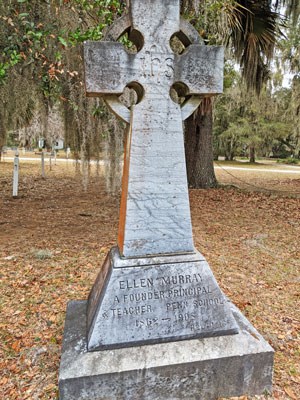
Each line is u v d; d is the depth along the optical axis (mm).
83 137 5586
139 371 1687
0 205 6926
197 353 1777
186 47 1902
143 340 1803
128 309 1809
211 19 5234
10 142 18172
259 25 7523
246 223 5855
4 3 3525
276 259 4113
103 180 10906
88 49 1701
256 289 3268
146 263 1861
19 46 3592
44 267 3678
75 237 4801
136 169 1842
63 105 5930
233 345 1835
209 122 9469
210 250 4391
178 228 1926
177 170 1888
